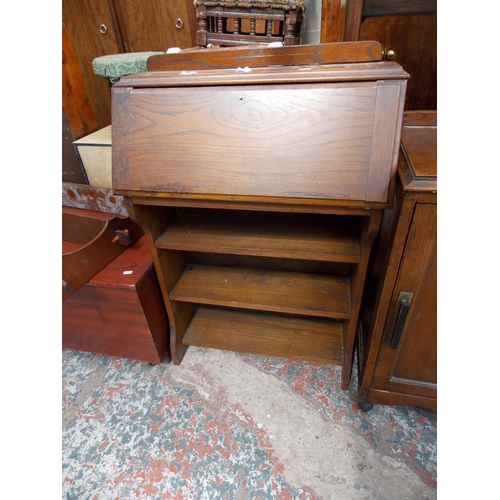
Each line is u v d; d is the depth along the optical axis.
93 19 1.98
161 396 1.17
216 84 0.79
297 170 0.77
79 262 1.00
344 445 1.00
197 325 1.35
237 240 1.02
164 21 1.91
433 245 0.74
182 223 1.13
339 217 1.08
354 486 0.91
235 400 1.15
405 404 1.03
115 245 1.16
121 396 1.18
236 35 1.12
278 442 1.02
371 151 0.73
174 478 0.95
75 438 1.06
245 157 0.79
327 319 1.34
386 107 0.71
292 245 0.98
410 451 0.98
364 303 1.25
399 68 0.73
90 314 1.16
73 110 1.33
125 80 0.86
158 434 1.06
